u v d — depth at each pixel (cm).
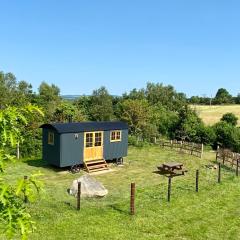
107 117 5006
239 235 1520
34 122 3156
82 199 1930
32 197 529
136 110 4194
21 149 3059
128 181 2431
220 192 2164
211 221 1673
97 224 1554
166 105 6744
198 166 2984
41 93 5956
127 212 1731
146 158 3278
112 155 2925
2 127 522
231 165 3009
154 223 1611
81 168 2755
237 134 4091
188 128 4284
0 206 506
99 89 5434
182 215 1736
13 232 497
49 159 2683
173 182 2406
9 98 4447
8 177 2333
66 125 2677
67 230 1458
